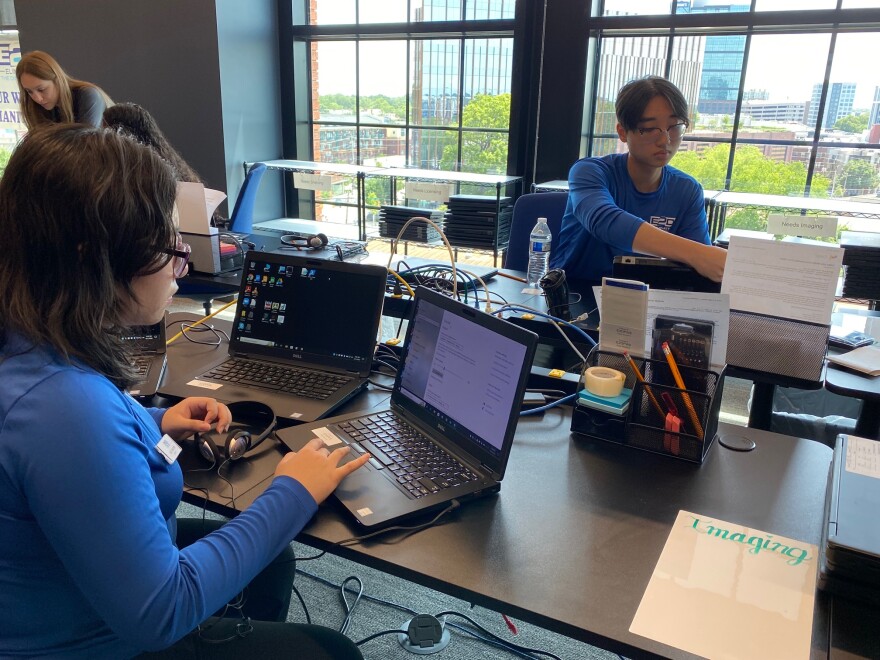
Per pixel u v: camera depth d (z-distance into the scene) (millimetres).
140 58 4742
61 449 686
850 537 837
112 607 712
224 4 4379
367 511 987
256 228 4762
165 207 790
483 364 1131
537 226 2674
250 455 1188
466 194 4109
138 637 727
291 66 4816
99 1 4781
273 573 1275
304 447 1014
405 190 4074
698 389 1202
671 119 2242
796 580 886
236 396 1366
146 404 1402
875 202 3273
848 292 2180
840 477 970
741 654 763
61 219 713
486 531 988
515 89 3959
